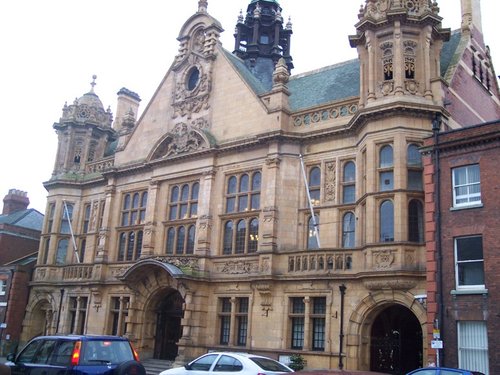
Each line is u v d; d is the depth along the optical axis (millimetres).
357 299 25062
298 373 9188
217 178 32625
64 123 43438
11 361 15828
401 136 25188
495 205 20656
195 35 37094
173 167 34812
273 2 44688
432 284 21703
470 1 33188
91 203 40656
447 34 27625
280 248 28656
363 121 26672
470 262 20984
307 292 26891
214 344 29750
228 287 30047
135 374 14227
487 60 34438
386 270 23688
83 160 42625
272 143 30141
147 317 33094
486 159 21344
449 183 22172
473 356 20141
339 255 26188
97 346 14805
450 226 21703
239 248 30703
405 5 27297
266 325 27891
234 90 33406
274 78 31688
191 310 30062
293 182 29594
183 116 35750
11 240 46562
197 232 32219
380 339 25891
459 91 29141
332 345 25422
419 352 27188
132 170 37188
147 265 31766
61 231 41031
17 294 41062
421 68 26438
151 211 35062
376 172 25547
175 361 29312
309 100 33312
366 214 25422
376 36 27469
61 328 37844
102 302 36094
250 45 42688
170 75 37531
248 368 16031
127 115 40406
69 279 38656
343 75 33500
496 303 19797
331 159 28828
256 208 30484
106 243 37156
